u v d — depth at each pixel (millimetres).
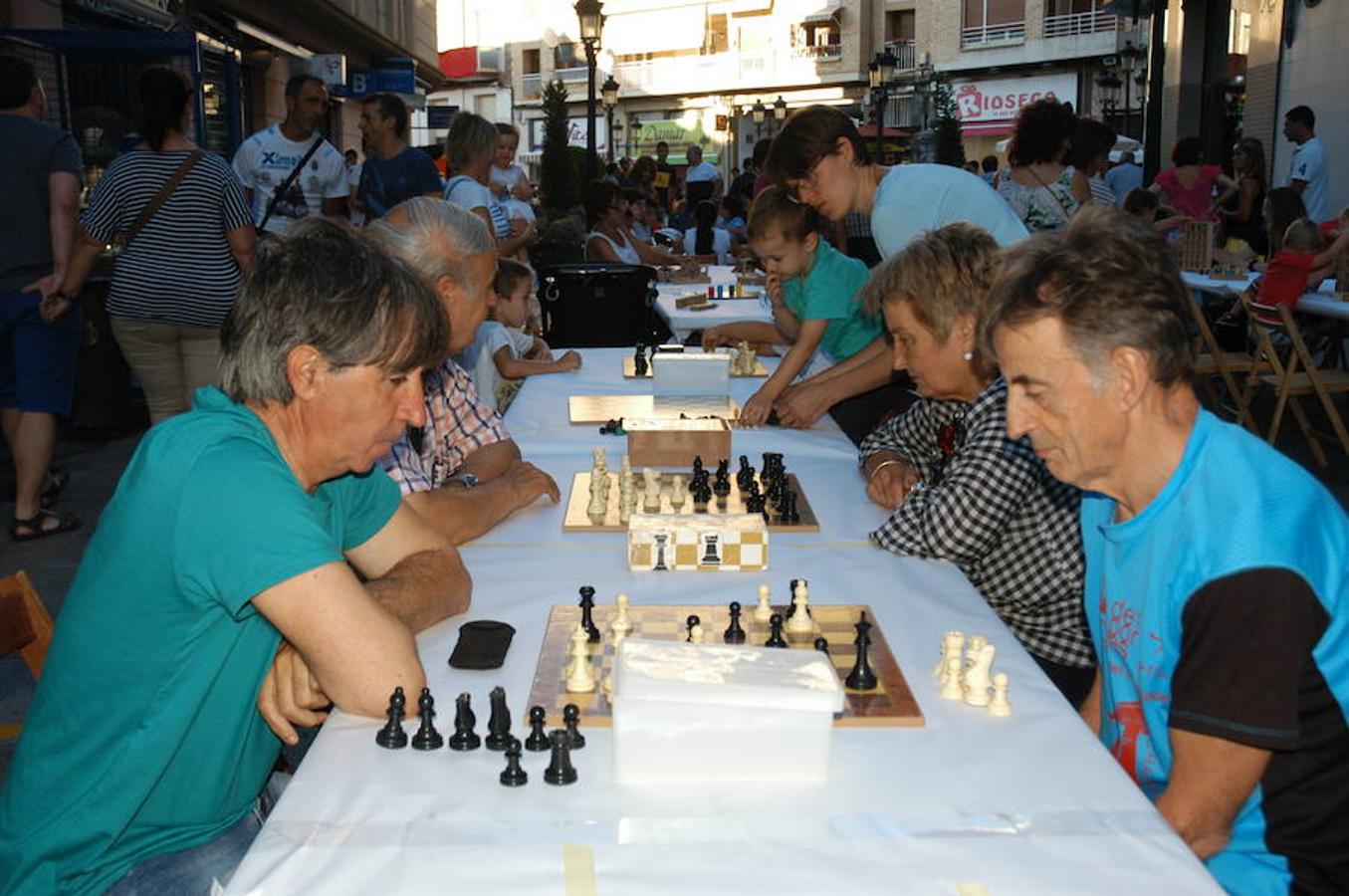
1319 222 10375
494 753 1604
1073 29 34031
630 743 1502
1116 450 1572
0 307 4992
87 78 8336
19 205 4977
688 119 45719
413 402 1785
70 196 5051
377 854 1350
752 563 2373
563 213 13016
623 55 46656
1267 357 7027
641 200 11516
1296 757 1499
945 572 2359
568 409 4039
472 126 6895
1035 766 1564
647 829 1403
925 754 1597
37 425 5102
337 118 19781
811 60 41500
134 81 8344
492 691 1674
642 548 2367
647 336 7484
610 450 3451
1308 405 8281
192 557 1628
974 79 36406
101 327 7102
